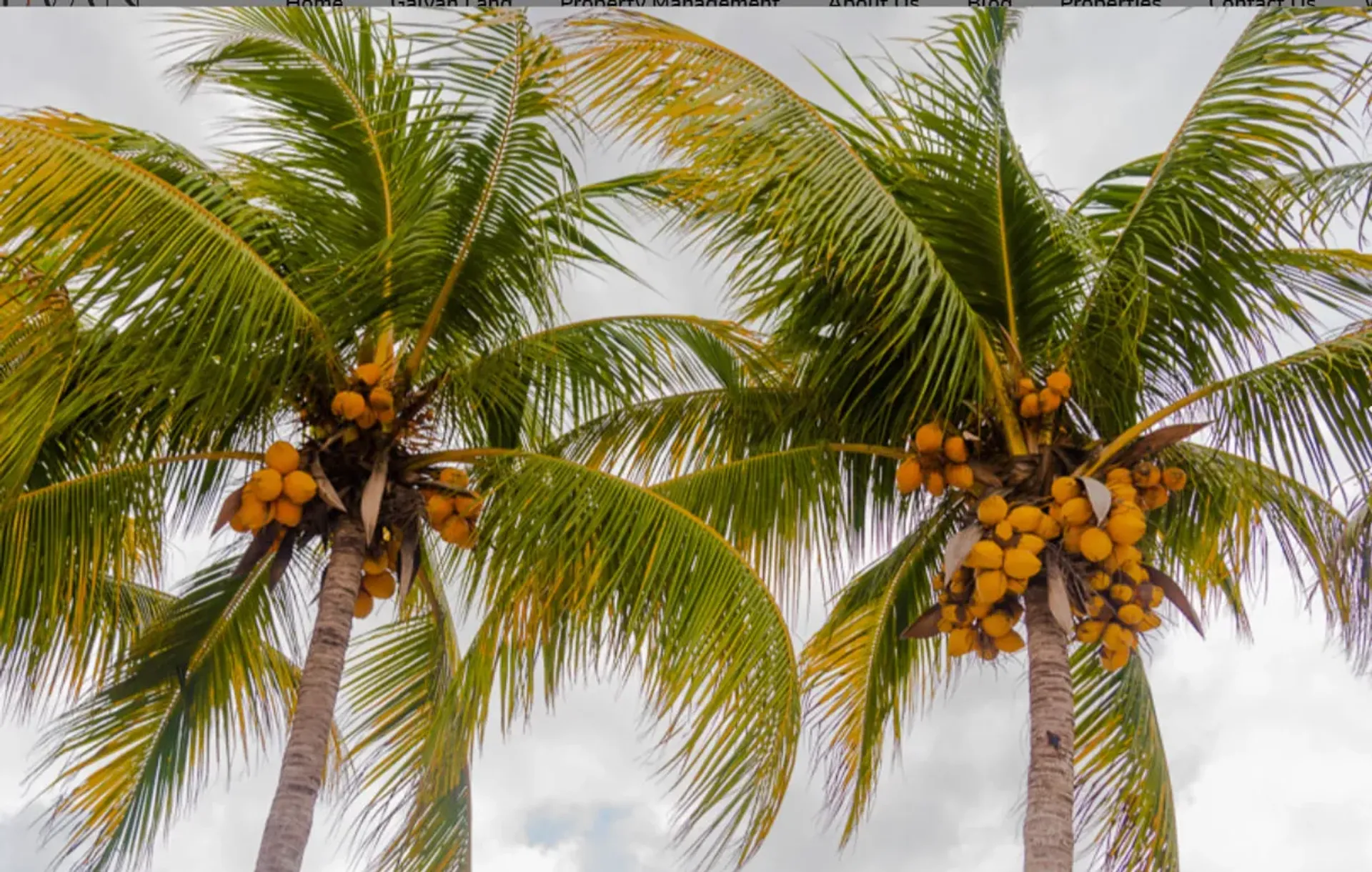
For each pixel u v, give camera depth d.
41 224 7.20
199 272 7.73
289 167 9.31
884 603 10.55
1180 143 8.35
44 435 8.02
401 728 10.52
